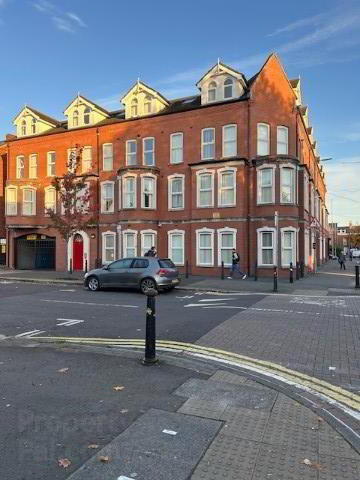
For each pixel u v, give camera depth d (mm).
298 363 6676
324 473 3428
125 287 16688
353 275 26219
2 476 3352
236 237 23766
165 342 7992
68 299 14445
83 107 30344
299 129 26766
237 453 3713
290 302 13609
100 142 29000
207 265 24531
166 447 3789
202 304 13172
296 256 23219
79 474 3367
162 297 15141
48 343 7918
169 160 26297
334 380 5875
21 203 31312
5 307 12562
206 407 4711
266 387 5438
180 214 25750
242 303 13375
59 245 30625
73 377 5777
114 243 28172
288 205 23219
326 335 8625
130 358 6754
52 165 31266
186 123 25812
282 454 3717
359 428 4309
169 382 5566
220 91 25016
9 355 6996
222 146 24562
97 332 9008
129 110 28406
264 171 23609
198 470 3432
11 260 32625
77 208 25000
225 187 24312
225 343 7938
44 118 33344
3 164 35406
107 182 28469
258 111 24234
